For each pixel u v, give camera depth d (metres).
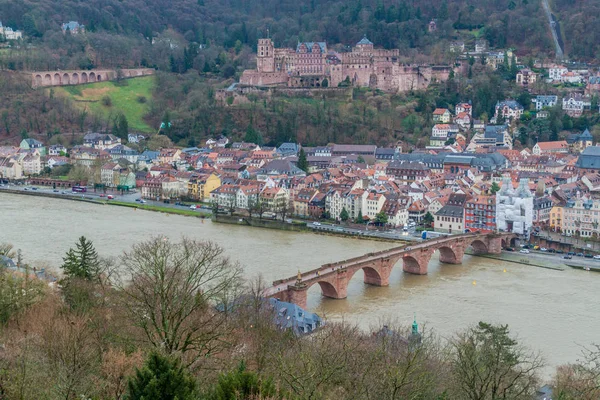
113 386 144.62
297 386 145.88
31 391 134.25
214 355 172.88
